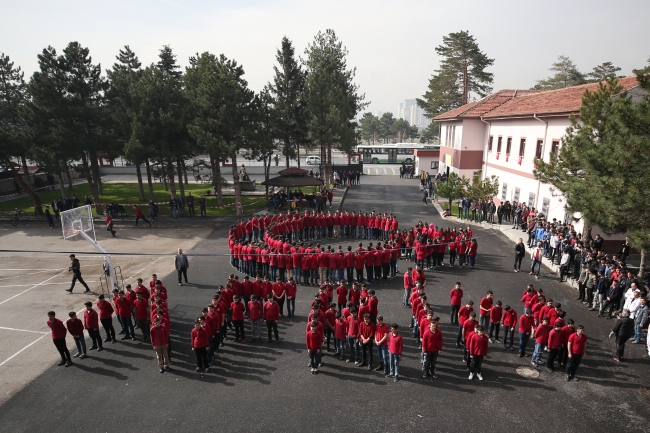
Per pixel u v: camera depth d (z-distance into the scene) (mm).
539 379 10367
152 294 13695
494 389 9953
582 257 16375
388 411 9125
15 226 29000
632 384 10117
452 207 33188
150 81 29906
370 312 12500
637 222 11609
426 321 10836
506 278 17812
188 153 31609
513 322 11711
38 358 11672
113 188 46344
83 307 15250
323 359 11547
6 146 29562
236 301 12336
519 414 9008
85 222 19828
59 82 28406
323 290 13141
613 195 11484
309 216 24562
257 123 32750
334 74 40188
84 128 29797
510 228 25922
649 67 11570
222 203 36719
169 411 9203
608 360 11227
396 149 69688
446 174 41688
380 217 24062
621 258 17688
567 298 15625
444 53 61469
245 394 9820
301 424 8711
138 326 12914
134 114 29344
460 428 8562
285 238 22812
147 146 29094
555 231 19594
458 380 10352
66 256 22109
